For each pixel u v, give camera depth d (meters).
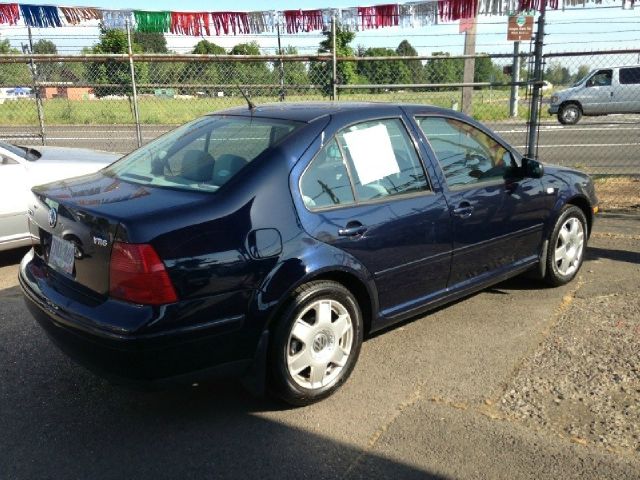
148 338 2.79
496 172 4.48
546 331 4.28
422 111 4.13
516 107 16.98
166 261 2.84
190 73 9.51
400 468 2.84
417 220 3.80
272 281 3.11
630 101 20.44
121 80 9.61
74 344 3.01
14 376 3.79
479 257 4.32
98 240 2.95
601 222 7.17
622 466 2.81
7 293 5.29
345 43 8.91
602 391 3.44
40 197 3.55
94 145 14.47
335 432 3.15
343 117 3.68
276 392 3.29
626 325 4.30
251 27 8.55
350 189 3.56
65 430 3.21
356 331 3.53
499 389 3.52
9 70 11.61
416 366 3.82
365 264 3.53
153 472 2.86
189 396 3.54
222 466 2.89
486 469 2.82
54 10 8.27
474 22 8.06
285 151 3.36
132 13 8.36
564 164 11.48
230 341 3.04
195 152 3.67
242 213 3.09
